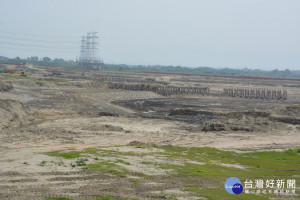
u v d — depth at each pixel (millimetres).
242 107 138250
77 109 116438
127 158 46750
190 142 68062
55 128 76688
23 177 34094
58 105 123125
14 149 52250
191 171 42094
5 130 69625
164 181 36125
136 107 129500
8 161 41625
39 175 35219
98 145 60281
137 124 89938
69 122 86938
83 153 48125
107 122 89938
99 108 122188
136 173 38594
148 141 67562
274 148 63250
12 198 26750
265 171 45281
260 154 57531
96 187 31938
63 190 30234
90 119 93438
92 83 196000
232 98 177125
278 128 85875
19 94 143250
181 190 32844
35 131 70375
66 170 37719
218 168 45938
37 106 116312
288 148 63469
